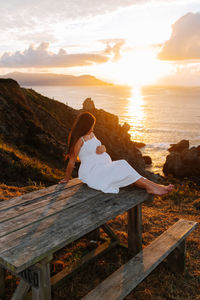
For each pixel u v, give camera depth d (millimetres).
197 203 7500
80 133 3676
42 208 2951
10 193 6820
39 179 10539
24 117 23828
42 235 2334
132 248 3812
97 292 2510
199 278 3564
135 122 129000
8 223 2574
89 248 3979
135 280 2668
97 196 3346
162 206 7371
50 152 20891
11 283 3115
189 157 40500
